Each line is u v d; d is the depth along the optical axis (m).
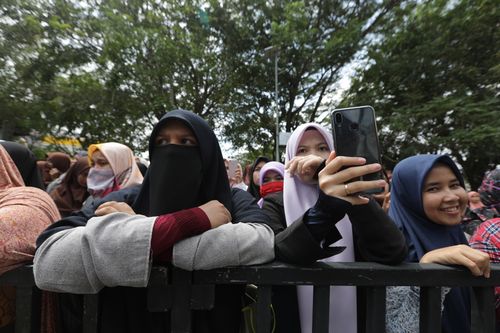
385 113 11.27
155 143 1.36
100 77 12.76
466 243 1.66
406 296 1.33
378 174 1.00
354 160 0.95
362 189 0.95
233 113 14.88
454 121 9.62
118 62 12.09
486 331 1.13
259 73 13.95
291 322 1.36
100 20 12.30
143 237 1.00
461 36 9.98
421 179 1.51
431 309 1.11
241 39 13.36
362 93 12.26
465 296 1.45
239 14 13.18
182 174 1.29
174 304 1.07
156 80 12.77
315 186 1.50
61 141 13.45
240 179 5.14
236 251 1.05
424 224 1.57
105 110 12.77
